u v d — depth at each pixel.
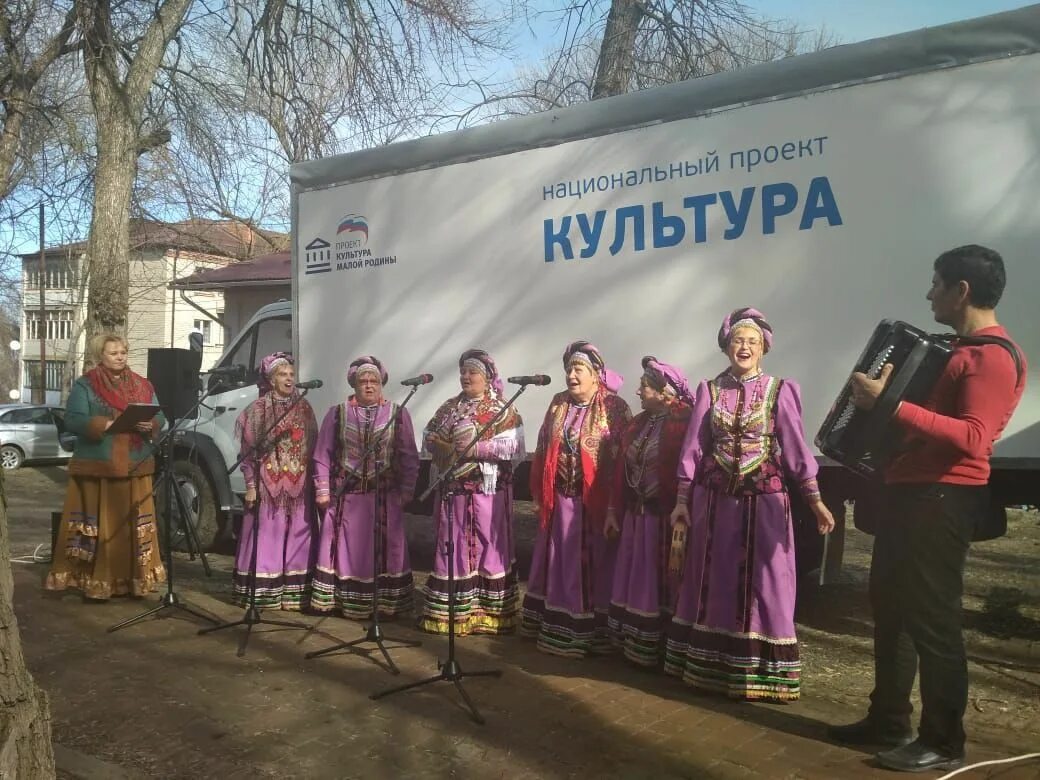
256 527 5.44
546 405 5.31
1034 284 3.83
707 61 10.84
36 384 39.31
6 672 2.36
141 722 3.73
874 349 3.10
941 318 3.17
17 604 5.57
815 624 5.47
